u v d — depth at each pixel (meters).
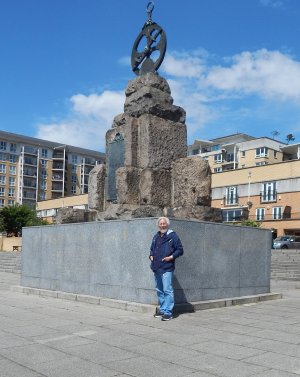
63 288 10.34
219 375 4.61
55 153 108.25
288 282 15.80
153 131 10.26
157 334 6.41
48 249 10.93
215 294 9.16
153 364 4.98
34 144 104.69
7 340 6.08
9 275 18.64
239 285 9.73
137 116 10.57
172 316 7.75
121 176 10.17
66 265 10.31
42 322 7.29
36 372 4.73
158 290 7.73
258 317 7.80
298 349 5.60
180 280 8.53
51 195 106.62
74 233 10.14
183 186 10.09
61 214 11.42
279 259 21.94
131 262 8.70
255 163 83.69
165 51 10.95
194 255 8.83
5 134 101.94
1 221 60.72
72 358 5.23
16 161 102.62
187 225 8.76
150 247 8.05
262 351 5.51
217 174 60.53
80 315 7.91
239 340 6.06
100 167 11.41
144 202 10.09
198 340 6.06
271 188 54.78
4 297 10.51
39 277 11.16
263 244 10.44
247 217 56.06
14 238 45.78
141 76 10.89
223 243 9.44
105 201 11.14
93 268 9.55
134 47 11.77
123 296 8.79
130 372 4.71
